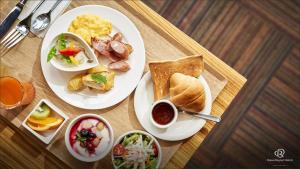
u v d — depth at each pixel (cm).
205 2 130
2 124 86
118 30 88
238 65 128
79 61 85
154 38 89
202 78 87
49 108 84
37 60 87
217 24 130
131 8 89
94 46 86
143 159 83
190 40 89
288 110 127
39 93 87
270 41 129
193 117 86
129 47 86
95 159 82
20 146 86
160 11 130
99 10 88
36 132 84
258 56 129
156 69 85
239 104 127
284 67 128
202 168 123
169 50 89
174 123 86
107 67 88
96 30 88
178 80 84
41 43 88
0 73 87
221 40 129
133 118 87
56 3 88
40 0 89
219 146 125
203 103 85
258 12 130
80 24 87
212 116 84
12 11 87
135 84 86
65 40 85
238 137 125
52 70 86
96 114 86
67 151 85
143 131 84
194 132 85
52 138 83
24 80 87
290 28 130
